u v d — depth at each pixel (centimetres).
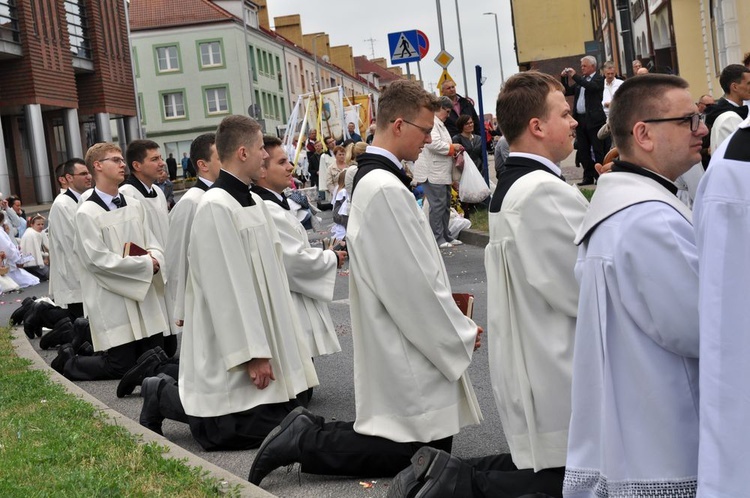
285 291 617
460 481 415
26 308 1195
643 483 314
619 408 320
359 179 492
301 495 505
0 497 469
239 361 583
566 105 424
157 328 859
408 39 1967
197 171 773
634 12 3656
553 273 403
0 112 4872
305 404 708
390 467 501
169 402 625
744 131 274
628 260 315
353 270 490
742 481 265
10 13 4584
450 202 1648
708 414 269
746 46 2288
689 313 306
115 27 5750
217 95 7988
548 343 408
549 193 407
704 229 275
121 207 873
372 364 492
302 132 3234
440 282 484
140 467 525
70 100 5022
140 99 7975
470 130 1727
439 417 487
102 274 845
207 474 512
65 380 828
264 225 610
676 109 332
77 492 472
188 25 7894
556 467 411
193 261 599
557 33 5525
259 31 8438
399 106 492
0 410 702
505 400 422
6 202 2509
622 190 325
